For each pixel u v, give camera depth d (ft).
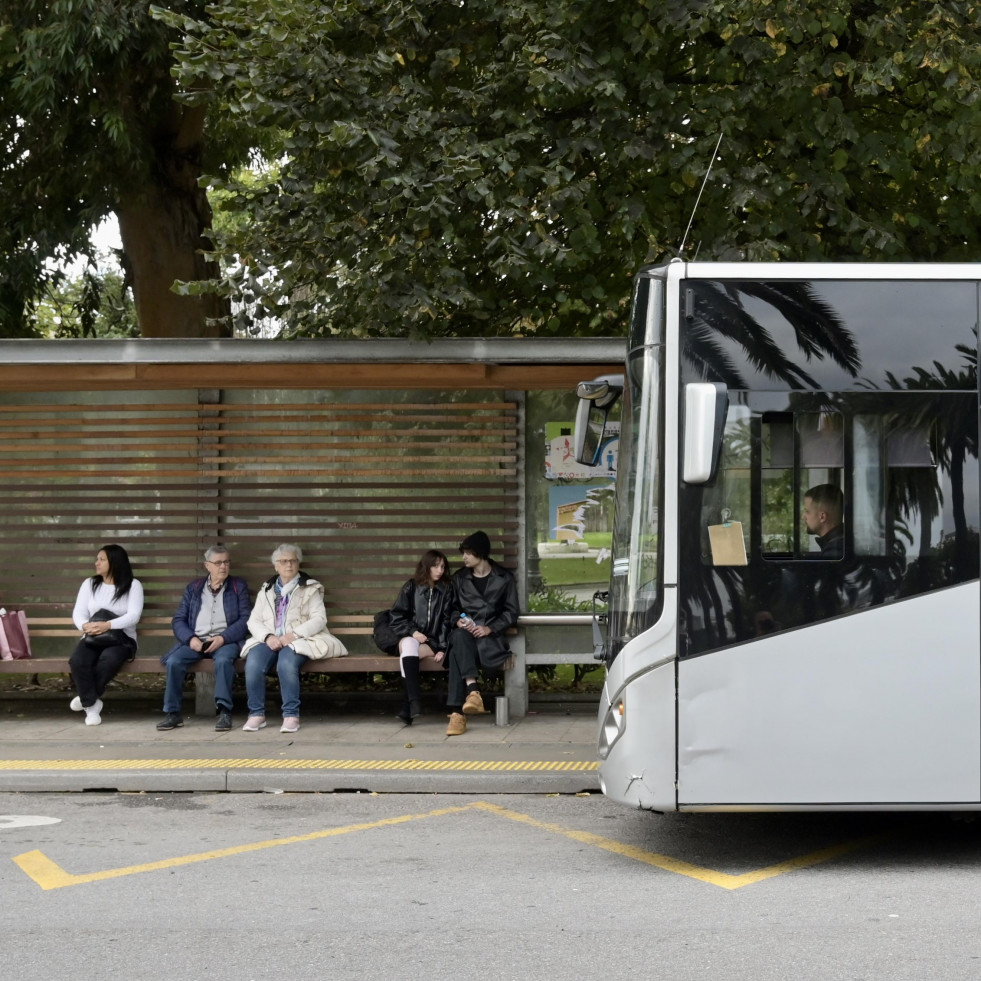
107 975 15.94
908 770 21.24
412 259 36.68
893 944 16.99
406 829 24.68
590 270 43.80
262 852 22.80
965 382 21.80
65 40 42.39
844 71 37.37
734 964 16.20
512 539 37.11
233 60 36.94
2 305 49.01
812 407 21.72
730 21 36.83
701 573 21.42
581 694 38.47
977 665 21.33
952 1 36.63
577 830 24.56
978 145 37.76
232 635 35.32
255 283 39.45
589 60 36.99
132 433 37.99
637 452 22.49
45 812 26.45
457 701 34.14
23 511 38.40
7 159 48.60
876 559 21.45
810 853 22.62
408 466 37.58
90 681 35.60
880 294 21.98
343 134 34.30
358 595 37.55
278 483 37.83
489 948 16.97
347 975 15.88
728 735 21.31
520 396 37.27
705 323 21.89
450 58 38.17
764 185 37.70
